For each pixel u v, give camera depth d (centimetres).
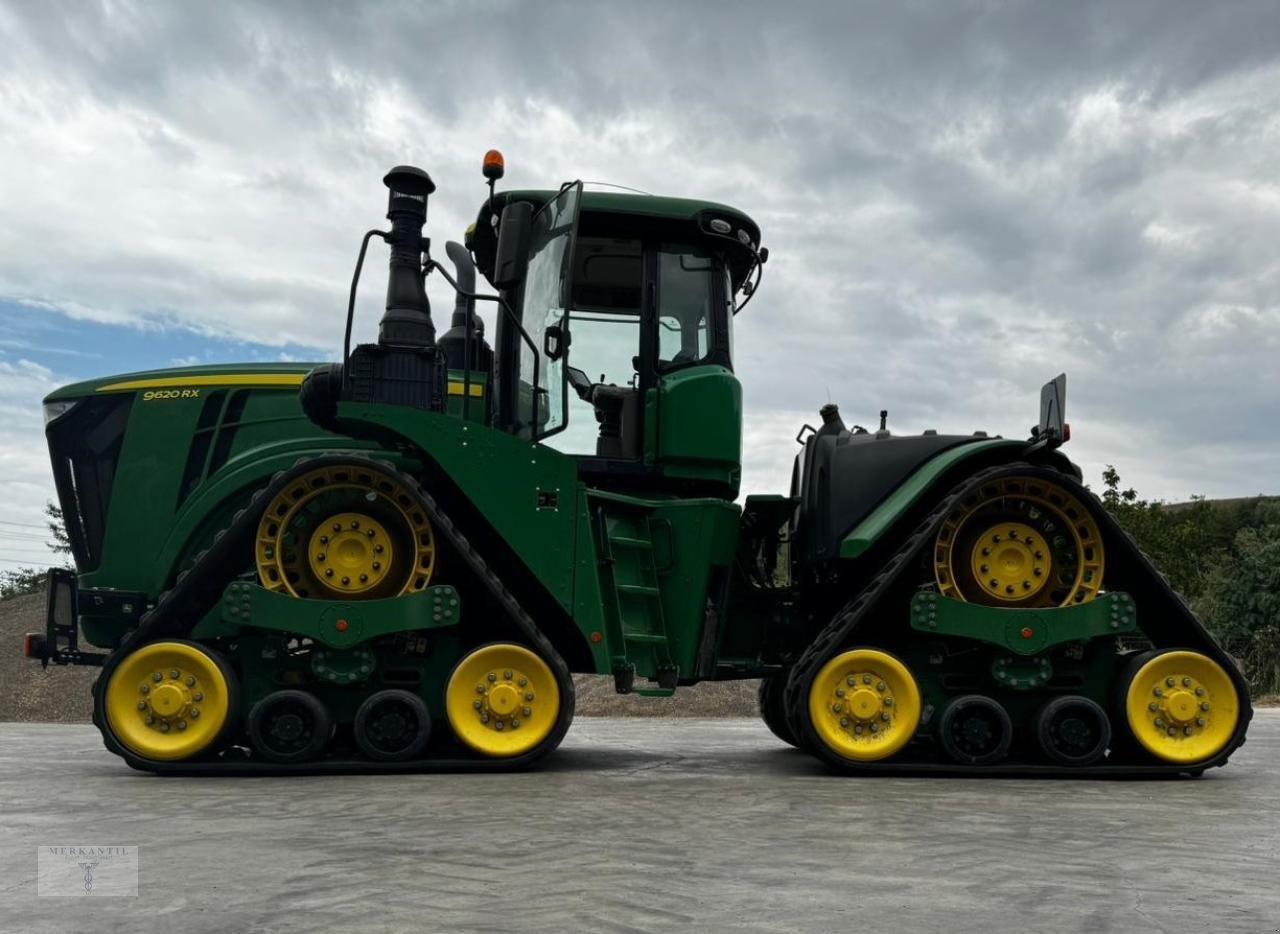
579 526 558
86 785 475
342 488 541
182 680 521
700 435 608
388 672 542
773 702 721
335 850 315
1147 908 254
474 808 400
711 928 232
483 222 665
